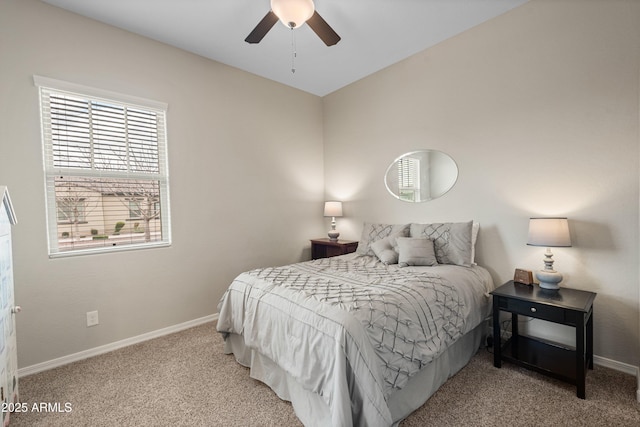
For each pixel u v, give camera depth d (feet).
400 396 5.28
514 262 8.45
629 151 6.67
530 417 5.39
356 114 12.84
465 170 9.43
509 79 8.40
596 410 5.53
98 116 8.32
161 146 9.51
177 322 9.72
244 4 7.68
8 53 6.98
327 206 13.05
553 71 7.64
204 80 10.39
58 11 7.63
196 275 10.18
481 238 9.09
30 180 7.27
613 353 6.94
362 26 8.87
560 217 7.29
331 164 14.07
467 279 7.57
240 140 11.41
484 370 7.02
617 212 6.85
